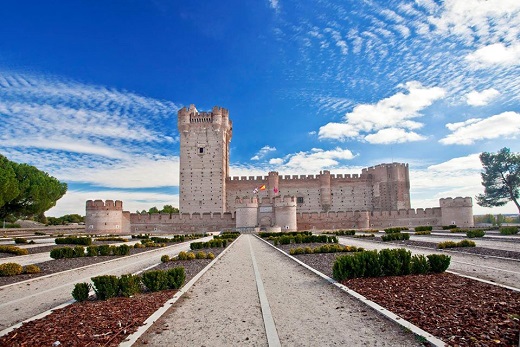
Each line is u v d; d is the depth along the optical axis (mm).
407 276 10555
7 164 56875
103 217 63719
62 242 30500
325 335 6059
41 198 60031
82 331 6312
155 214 69062
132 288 9180
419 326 6082
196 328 6617
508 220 77125
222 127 80688
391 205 83000
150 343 5867
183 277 10422
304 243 28312
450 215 66562
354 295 8531
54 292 10531
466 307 7020
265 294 9352
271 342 5730
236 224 66312
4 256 19891
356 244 25344
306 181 84938
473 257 15500
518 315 6371
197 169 78750
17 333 6262
